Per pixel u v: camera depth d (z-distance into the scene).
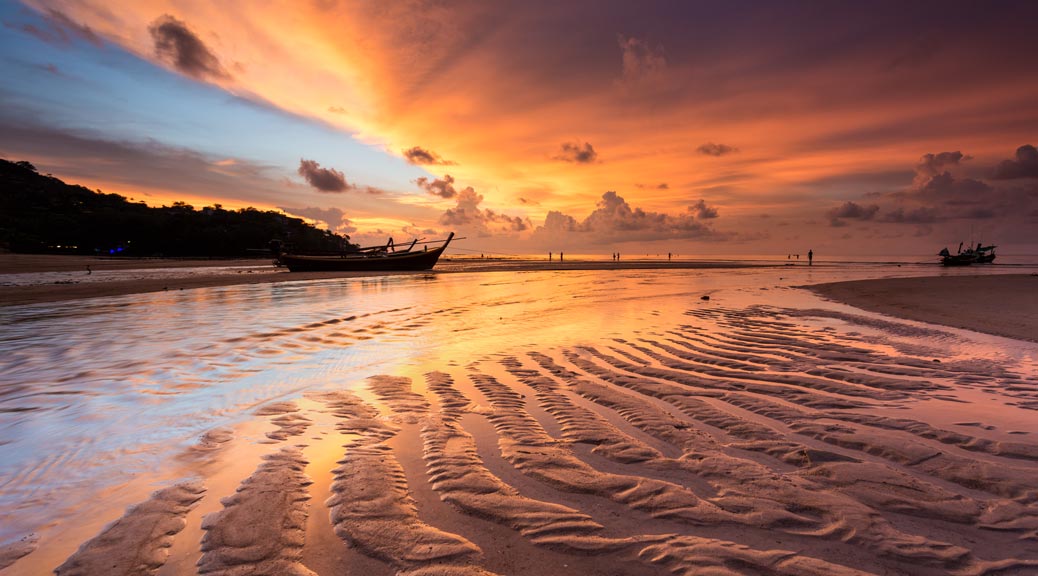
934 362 5.55
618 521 2.12
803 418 3.59
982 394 4.26
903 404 3.96
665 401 4.07
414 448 3.00
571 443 3.10
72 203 123.56
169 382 4.76
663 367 5.34
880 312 10.52
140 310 11.24
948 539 1.97
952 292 15.83
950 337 7.29
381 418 3.62
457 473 2.60
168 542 1.96
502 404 3.98
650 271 34.31
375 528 2.05
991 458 2.82
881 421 3.52
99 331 8.09
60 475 2.63
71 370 5.29
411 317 9.86
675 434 3.26
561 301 13.18
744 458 2.84
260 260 70.75
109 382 4.77
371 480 2.50
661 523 2.10
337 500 2.29
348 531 2.03
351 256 40.69
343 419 3.59
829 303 12.48
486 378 4.88
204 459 2.84
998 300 13.22
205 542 1.95
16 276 26.78
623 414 3.72
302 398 4.18
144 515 2.17
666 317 9.70
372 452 2.93
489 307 11.74
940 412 3.74
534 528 2.06
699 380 4.77
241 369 5.32
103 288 18.17
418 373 5.11
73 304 12.57
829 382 4.68
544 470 2.66
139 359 5.87
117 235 98.44
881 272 33.75
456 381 4.76
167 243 99.31
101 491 2.44
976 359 5.72
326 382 4.75
